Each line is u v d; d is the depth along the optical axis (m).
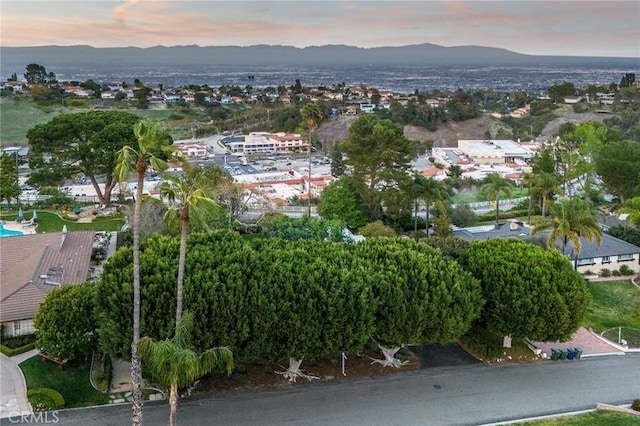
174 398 33.25
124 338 39.03
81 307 44.84
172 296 39.59
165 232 68.06
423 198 85.44
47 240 65.75
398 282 44.25
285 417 40.06
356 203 88.69
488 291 49.06
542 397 43.94
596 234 63.88
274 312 40.91
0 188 90.75
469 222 93.69
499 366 48.88
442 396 43.56
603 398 44.09
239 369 45.81
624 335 55.88
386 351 47.69
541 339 48.00
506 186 93.38
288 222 76.69
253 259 43.75
